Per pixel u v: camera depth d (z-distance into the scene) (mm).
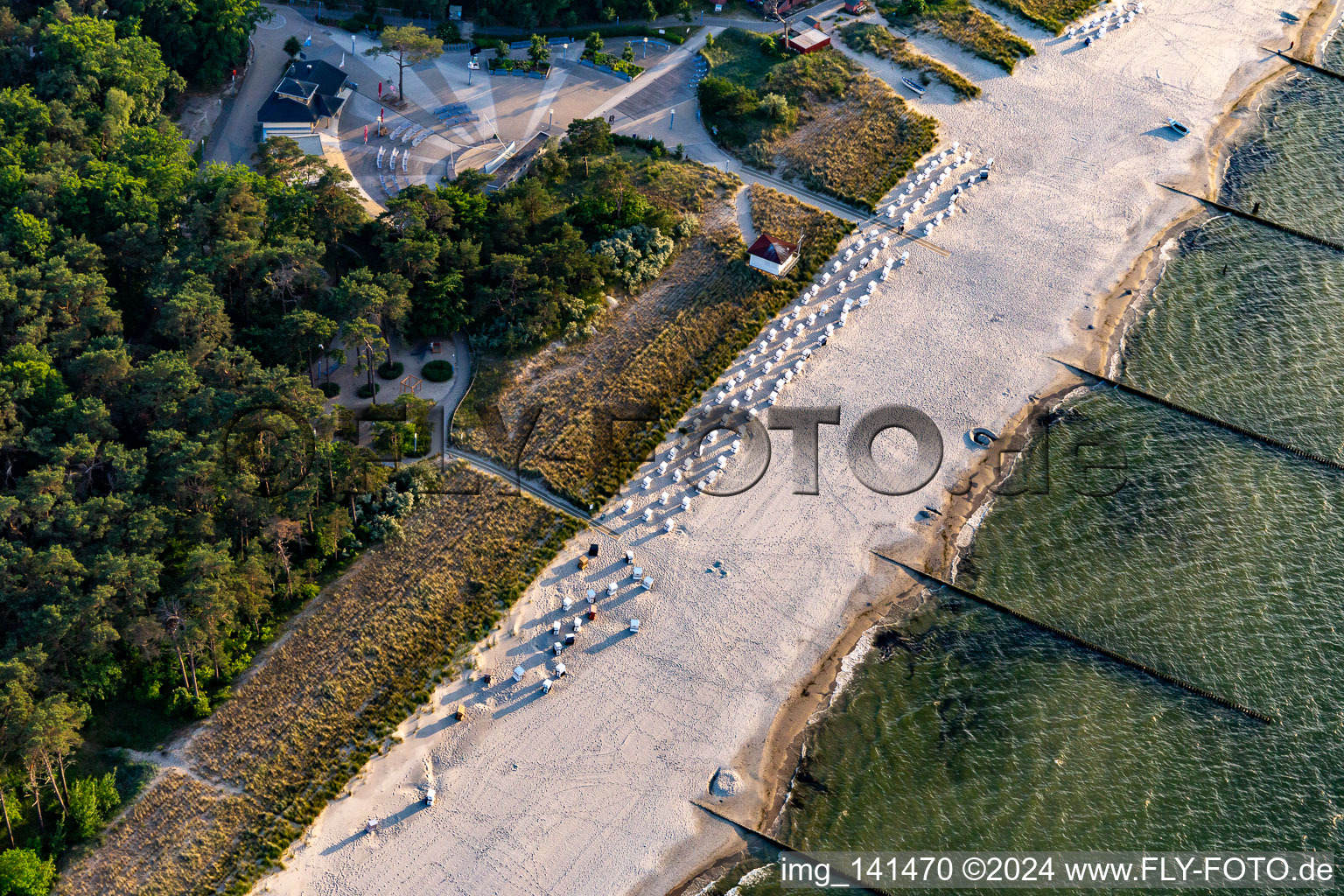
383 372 138375
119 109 158375
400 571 121562
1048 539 128000
